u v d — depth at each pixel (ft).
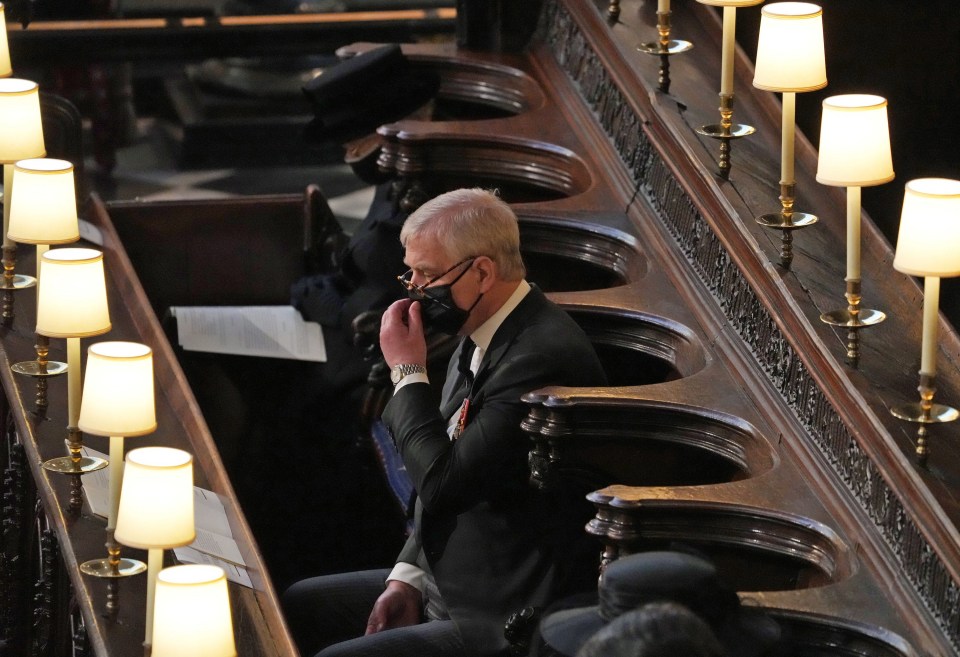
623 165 55.83
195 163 97.81
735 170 50.16
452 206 44.70
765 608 36.32
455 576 44.60
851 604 36.88
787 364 43.65
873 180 39.52
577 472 44.04
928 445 37.83
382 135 58.65
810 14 42.98
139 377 42.88
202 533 46.88
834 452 40.93
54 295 47.88
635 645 27.61
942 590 35.81
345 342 67.31
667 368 51.57
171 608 36.94
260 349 67.62
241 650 41.98
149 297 73.67
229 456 68.28
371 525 68.85
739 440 43.88
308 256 73.51
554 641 33.35
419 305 45.42
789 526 39.86
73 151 73.05
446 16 95.14
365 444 63.41
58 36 92.99
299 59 96.37
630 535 38.96
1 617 55.67
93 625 42.22
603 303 49.57
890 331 43.68
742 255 46.73
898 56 56.13
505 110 65.21
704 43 59.21
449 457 43.57
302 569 68.54
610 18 59.77
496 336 44.83
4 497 55.77
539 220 54.24
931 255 36.09
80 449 47.80
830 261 46.60
